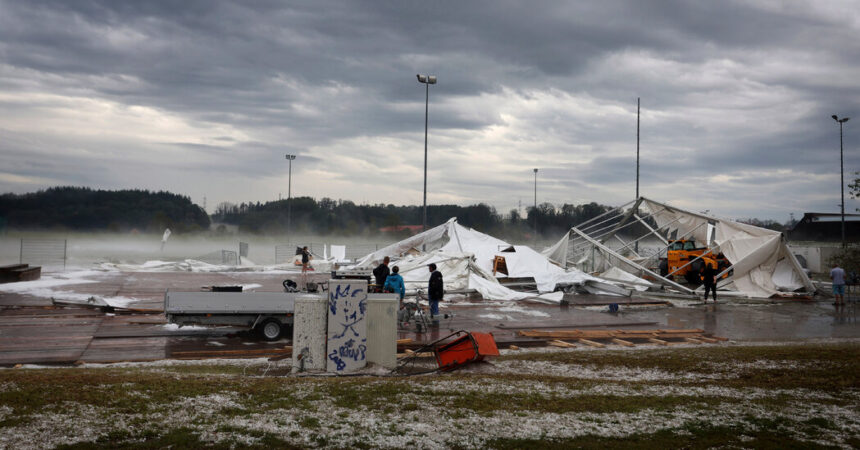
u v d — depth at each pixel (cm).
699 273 2970
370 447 568
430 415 682
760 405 764
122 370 968
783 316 2114
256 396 732
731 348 1322
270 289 2616
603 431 639
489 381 883
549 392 816
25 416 589
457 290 2545
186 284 2744
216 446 547
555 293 2527
